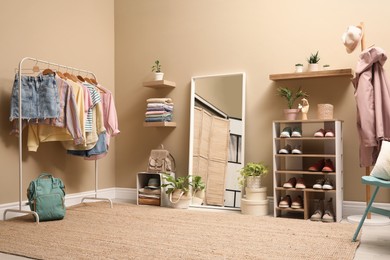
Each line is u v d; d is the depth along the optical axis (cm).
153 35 499
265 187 402
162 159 462
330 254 241
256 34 434
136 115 507
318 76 383
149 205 450
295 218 375
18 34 395
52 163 430
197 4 471
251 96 434
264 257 236
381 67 338
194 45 471
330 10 397
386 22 373
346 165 386
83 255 242
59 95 373
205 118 455
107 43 514
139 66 507
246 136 434
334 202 365
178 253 245
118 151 519
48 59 429
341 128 378
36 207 348
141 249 255
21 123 357
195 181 443
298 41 412
